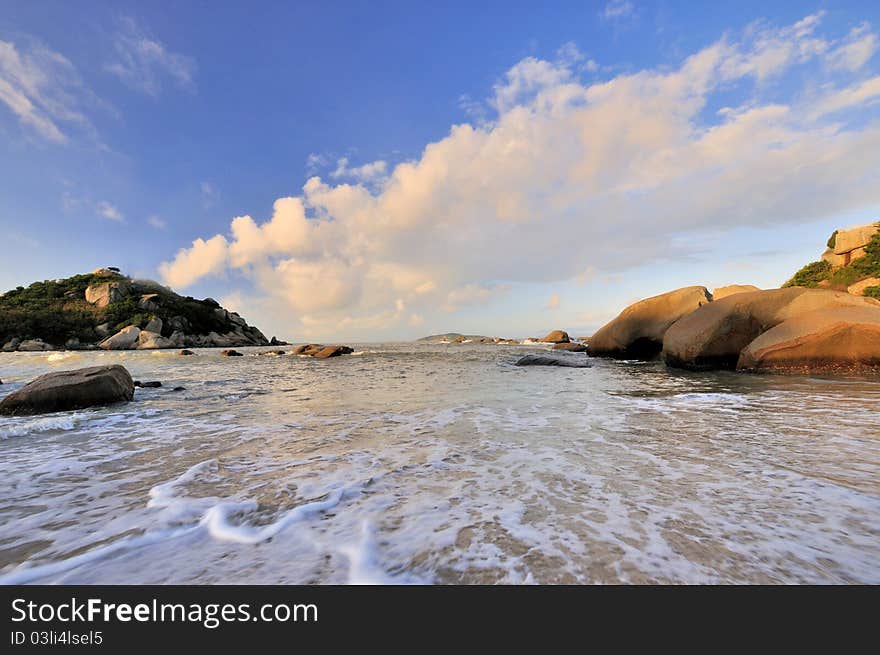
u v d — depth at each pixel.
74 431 5.62
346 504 2.94
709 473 3.52
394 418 6.18
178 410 7.34
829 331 10.84
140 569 2.14
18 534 2.53
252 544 2.38
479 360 21.88
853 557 2.15
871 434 4.84
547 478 3.44
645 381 10.93
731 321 13.62
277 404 7.88
